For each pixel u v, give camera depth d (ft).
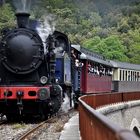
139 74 170.50
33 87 52.29
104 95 74.59
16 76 54.95
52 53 54.80
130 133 11.73
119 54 280.10
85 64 90.63
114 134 12.67
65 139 36.17
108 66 125.18
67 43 65.41
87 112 27.96
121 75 143.84
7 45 54.90
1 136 40.19
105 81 118.62
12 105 53.83
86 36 314.76
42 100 52.39
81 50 90.79
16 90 52.21
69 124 50.21
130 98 102.58
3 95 52.44
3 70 55.31
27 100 52.70
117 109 83.92
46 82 54.08
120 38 334.24
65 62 63.36
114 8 380.58
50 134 41.39
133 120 102.22
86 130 29.58
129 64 161.07
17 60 54.49
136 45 325.83
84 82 91.25
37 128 45.27
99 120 17.48
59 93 55.01
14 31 55.31
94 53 110.83
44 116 56.70
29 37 54.80
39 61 54.49
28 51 54.39
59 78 61.93
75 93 82.58
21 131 44.45
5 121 56.13
